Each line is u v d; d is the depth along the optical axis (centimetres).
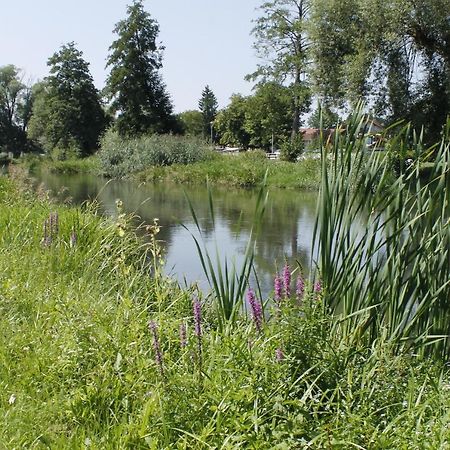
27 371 371
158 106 5812
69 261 665
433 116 2372
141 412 315
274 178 2956
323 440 279
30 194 1145
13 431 309
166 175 3500
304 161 3034
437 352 425
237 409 306
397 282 427
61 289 548
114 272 689
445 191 433
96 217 916
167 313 505
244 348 372
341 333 424
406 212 442
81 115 5953
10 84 7481
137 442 296
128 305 461
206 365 361
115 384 343
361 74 2372
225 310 455
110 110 5744
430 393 355
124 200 2312
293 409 318
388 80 2370
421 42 2352
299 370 355
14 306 485
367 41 2375
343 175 436
